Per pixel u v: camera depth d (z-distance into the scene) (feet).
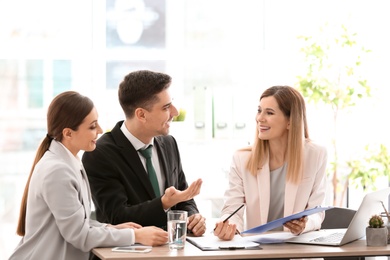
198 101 20.99
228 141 21.16
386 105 21.65
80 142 12.80
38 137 22.22
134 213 13.24
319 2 21.74
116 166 13.80
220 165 21.88
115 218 13.46
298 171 14.71
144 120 13.89
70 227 12.10
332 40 21.12
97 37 21.93
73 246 12.39
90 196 13.20
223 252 11.64
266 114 14.75
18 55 21.74
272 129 14.70
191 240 12.75
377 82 21.48
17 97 22.04
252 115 22.12
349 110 21.56
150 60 22.26
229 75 22.36
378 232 12.41
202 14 22.48
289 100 14.78
